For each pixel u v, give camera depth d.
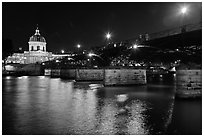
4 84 71.50
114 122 24.42
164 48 50.78
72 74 102.12
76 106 33.44
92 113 28.70
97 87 58.66
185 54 45.28
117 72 57.81
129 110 30.28
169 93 46.41
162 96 42.41
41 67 155.50
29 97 42.78
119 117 26.50
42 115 27.75
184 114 26.86
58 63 144.62
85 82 78.62
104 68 57.44
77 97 42.44
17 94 47.22
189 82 32.09
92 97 42.16
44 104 35.16
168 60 57.22
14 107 32.81
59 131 21.55
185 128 21.78
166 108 31.33
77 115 27.69
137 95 44.09
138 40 56.47
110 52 73.19
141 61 68.75
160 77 105.56
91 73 82.38
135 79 58.94
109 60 79.62
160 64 76.19
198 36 38.88
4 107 32.84
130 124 23.56
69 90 53.81
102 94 45.97
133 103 35.50
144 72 59.91
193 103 30.94
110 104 34.91
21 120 25.42
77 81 81.00
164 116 26.73
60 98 41.41
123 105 33.91
